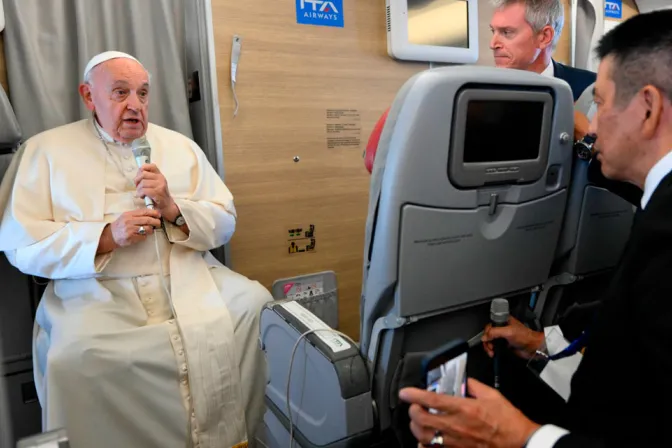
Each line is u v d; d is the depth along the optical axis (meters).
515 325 1.40
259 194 2.39
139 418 1.68
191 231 1.97
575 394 1.04
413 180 1.09
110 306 1.78
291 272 2.52
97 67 1.93
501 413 0.89
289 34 2.37
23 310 2.06
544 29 1.81
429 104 1.04
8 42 2.03
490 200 1.22
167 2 2.27
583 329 1.46
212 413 1.80
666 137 0.88
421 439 0.91
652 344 0.77
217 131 2.25
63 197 1.89
